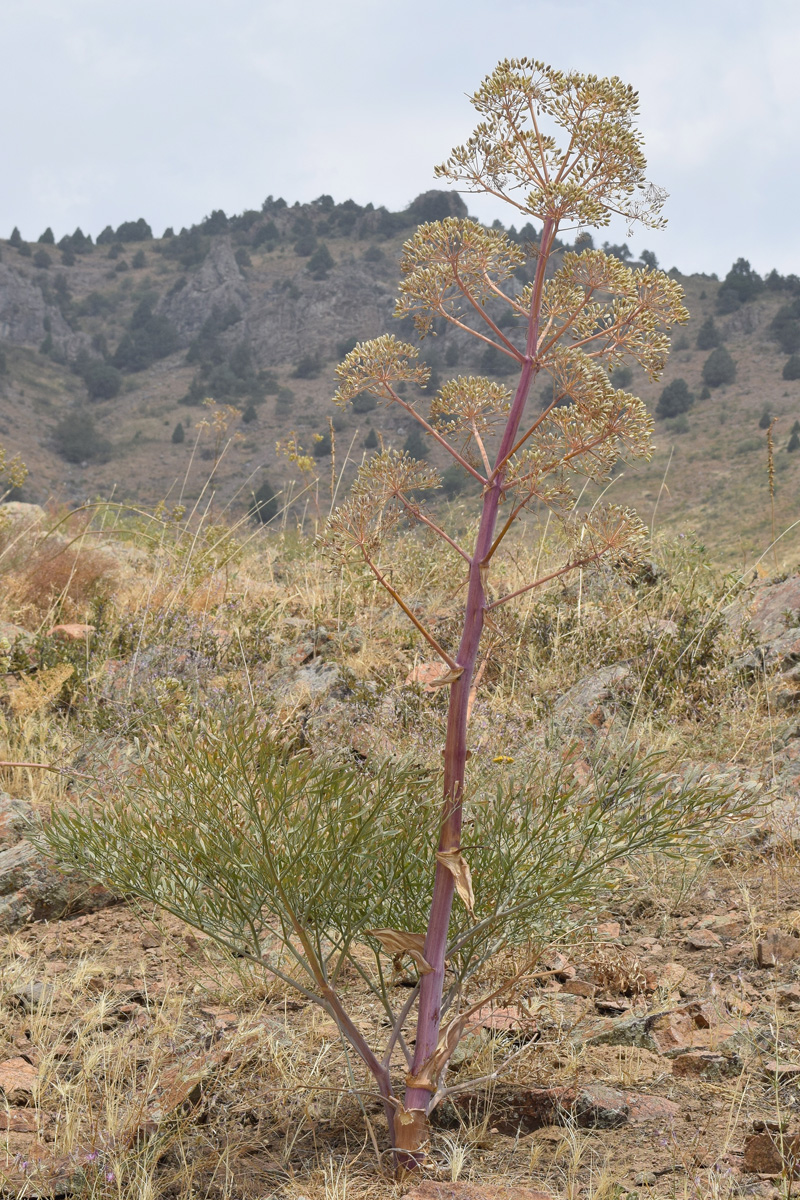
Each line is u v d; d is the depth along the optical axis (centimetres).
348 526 219
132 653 615
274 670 612
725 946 317
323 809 230
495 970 290
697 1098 228
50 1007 284
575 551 222
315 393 17850
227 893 227
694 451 11588
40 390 18862
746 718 507
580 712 504
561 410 208
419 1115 206
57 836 249
